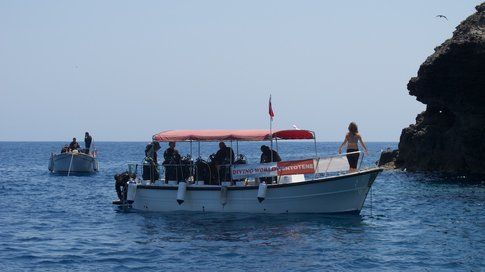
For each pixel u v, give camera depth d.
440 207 29.14
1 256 18.36
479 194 34.78
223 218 24.17
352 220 23.86
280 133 24.66
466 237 20.92
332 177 23.59
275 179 25.02
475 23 49.06
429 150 52.28
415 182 42.81
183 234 21.36
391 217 25.69
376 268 16.66
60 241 20.69
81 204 32.09
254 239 20.33
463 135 48.28
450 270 16.47
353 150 24.06
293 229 21.84
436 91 49.94
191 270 16.52
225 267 16.77
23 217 26.83
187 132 26.16
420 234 21.47
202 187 24.88
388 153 59.88
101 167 73.75
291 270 16.45
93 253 18.70
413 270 16.47
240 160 25.45
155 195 25.97
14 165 80.19
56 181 48.91
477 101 47.38
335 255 18.11
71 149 56.91
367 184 23.88
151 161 26.84
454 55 46.47
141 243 20.05
